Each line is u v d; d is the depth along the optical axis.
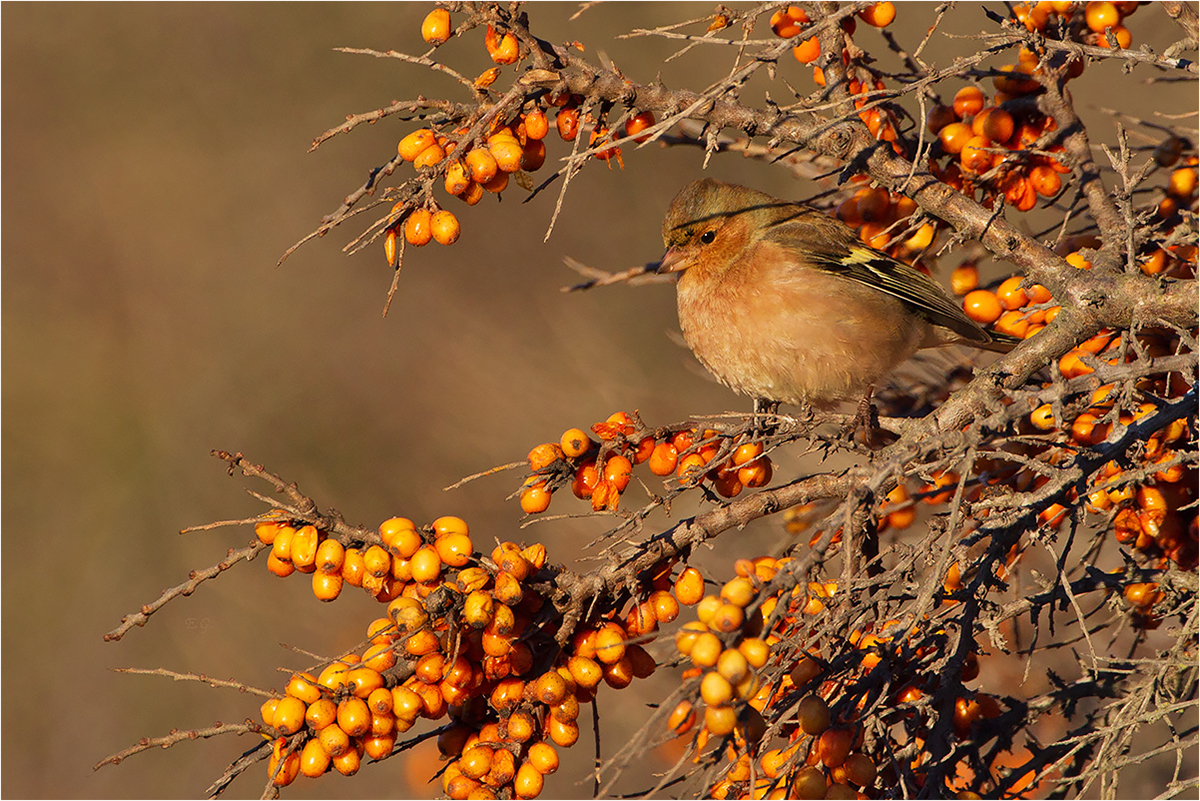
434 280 20.41
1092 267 6.96
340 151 22.09
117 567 18.14
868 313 8.91
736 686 4.43
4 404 19.94
